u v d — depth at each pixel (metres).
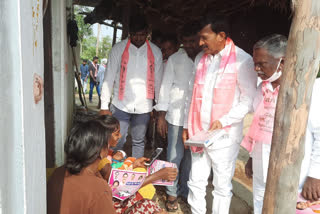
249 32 4.58
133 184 1.85
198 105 2.18
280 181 1.23
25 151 0.72
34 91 0.78
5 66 0.68
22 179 0.73
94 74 9.80
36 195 0.82
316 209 1.59
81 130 1.34
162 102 2.77
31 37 0.76
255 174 2.03
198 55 2.34
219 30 1.94
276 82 1.79
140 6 4.42
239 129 2.11
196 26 2.46
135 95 2.82
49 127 3.08
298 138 1.18
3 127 0.70
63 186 1.25
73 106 6.27
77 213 1.23
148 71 2.83
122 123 2.92
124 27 4.56
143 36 2.70
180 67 2.65
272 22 4.27
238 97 2.08
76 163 1.30
